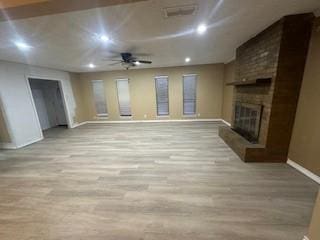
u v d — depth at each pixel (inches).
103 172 117.4
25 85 191.3
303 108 101.4
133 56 180.9
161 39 125.8
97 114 305.7
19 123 182.2
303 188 90.0
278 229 65.4
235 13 89.1
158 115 288.4
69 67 231.5
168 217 74.0
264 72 118.0
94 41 124.3
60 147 176.2
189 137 191.6
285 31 97.6
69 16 83.0
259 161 120.1
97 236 65.8
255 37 128.0
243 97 155.3
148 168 120.8
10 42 117.0
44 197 91.5
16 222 74.6
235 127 175.5
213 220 71.2
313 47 94.0
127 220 73.2
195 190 92.4
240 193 88.0
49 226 71.6
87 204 84.7
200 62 241.8
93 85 294.0
